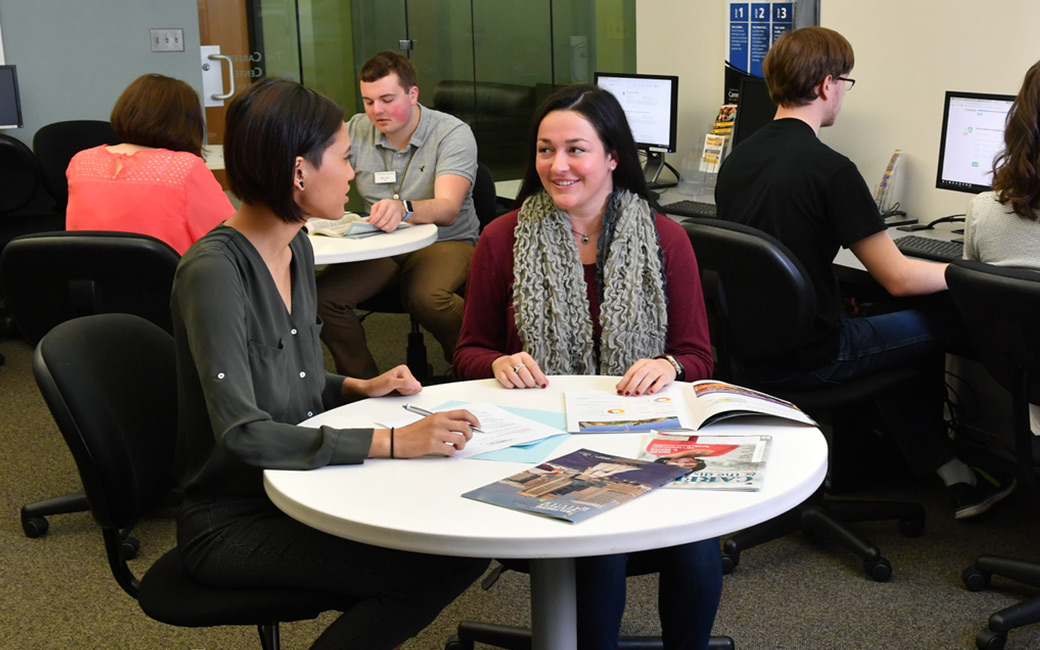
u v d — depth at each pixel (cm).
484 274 211
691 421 162
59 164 468
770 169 258
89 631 233
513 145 648
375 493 134
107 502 161
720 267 240
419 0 652
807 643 222
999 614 215
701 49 420
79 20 497
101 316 172
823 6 358
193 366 157
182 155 278
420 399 176
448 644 219
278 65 671
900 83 337
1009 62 305
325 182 156
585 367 204
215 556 152
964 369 321
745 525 126
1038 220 228
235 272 153
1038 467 215
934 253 288
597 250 205
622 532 120
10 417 369
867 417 289
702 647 172
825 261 257
